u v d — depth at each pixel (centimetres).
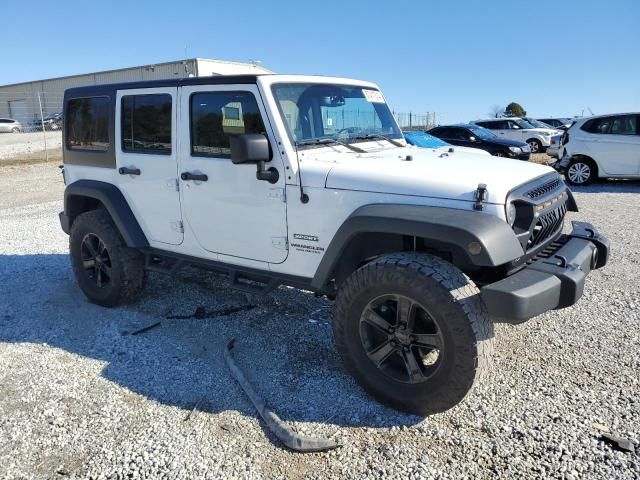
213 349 392
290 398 321
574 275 290
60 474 262
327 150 361
